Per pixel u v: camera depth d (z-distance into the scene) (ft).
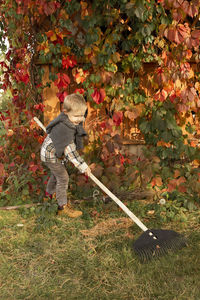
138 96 12.21
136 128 13.38
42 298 6.75
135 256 8.23
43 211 10.98
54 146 9.73
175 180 11.53
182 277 7.38
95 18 10.44
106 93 11.96
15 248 8.80
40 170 12.58
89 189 12.17
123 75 12.39
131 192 12.25
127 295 6.75
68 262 8.12
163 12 10.28
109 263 7.97
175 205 11.18
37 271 7.73
